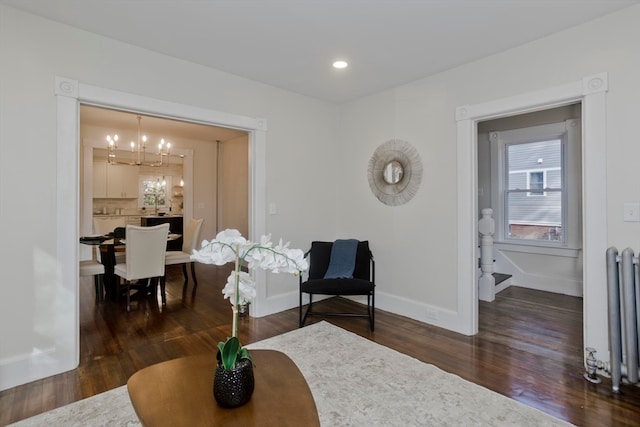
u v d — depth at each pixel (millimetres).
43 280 2270
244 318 3459
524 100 2629
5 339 2154
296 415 1236
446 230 3172
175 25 2361
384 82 3447
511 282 4848
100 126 5715
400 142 3547
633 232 2146
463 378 2258
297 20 2301
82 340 2865
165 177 8727
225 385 1262
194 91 2988
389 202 3666
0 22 2115
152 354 2613
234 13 2217
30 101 2213
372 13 2213
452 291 3135
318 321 3383
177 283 4926
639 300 2037
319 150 4039
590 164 2299
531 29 2408
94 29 2410
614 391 2080
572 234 4320
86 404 1961
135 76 2662
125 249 4012
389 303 3680
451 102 3111
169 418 1204
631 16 2137
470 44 2635
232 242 1413
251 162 3486
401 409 1919
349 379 2248
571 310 3709
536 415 1862
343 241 3738
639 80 2115
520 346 2768
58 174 2312
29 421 1810
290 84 3514
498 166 4965
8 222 2154
